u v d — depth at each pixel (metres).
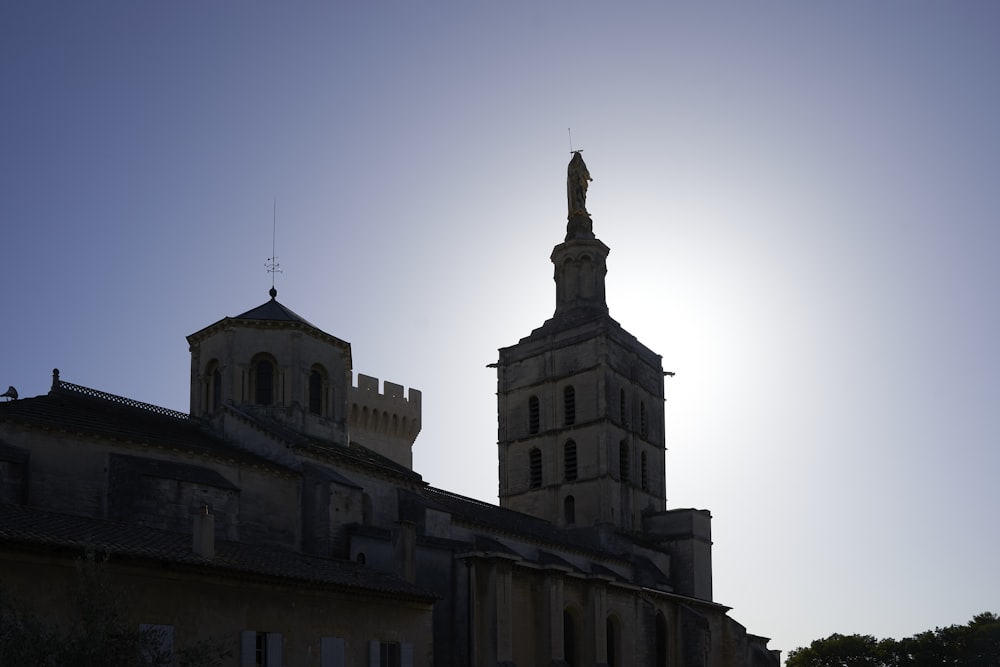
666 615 75.00
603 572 69.12
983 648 114.19
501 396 94.69
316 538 52.19
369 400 90.25
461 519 60.97
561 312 95.12
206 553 34.53
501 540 64.81
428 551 54.28
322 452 54.69
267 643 35.72
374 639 40.75
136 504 45.12
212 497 47.62
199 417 58.81
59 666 23.61
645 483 91.69
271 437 54.69
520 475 91.12
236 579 34.91
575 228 97.94
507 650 54.62
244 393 57.47
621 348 91.31
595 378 88.00
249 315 60.22
